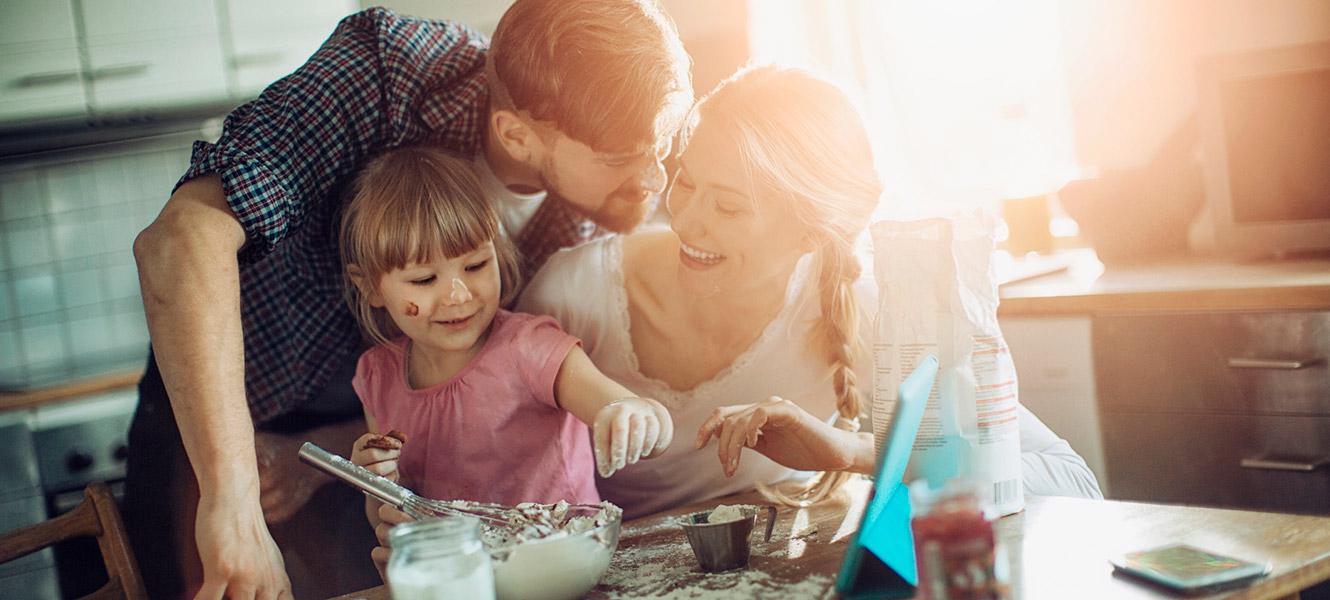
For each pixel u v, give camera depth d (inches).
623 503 63.4
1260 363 76.8
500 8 119.6
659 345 60.2
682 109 55.1
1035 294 86.1
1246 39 96.5
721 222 51.6
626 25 54.0
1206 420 80.3
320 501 68.4
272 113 57.1
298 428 68.7
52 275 124.1
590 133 53.4
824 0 107.0
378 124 60.6
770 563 42.0
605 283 61.1
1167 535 40.5
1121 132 101.5
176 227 51.1
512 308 64.3
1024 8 103.0
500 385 57.6
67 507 109.7
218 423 48.0
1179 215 99.2
